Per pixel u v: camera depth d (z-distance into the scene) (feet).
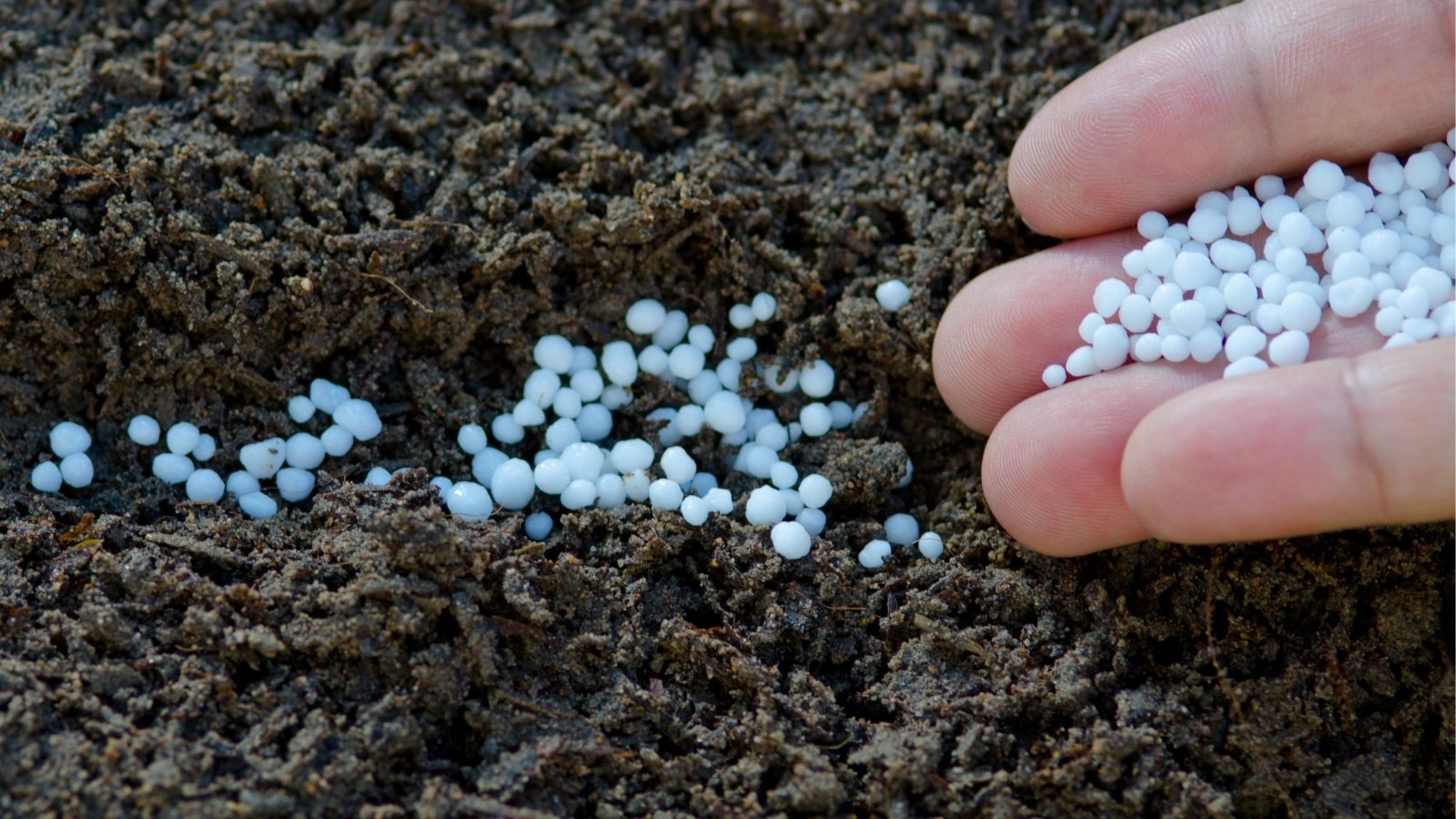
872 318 0.96
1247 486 0.86
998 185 0.98
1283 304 0.90
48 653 0.88
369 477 0.94
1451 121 0.92
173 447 0.94
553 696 0.89
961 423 0.97
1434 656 0.90
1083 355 0.92
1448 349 0.85
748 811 0.88
